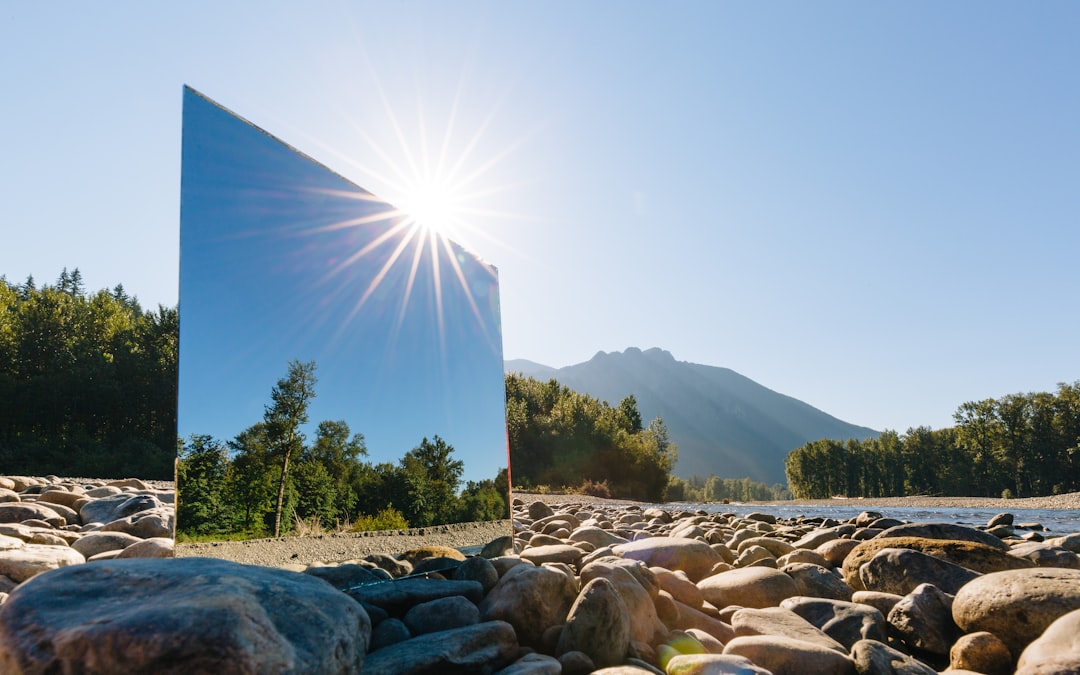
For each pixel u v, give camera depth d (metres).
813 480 82.62
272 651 1.36
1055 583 2.52
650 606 2.56
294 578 1.77
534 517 8.31
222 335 1.99
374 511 2.66
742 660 2.05
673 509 17.08
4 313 35.88
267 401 2.16
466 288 3.57
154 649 1.23
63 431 32.72
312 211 2.43
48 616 1.35
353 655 1.62
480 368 3.62
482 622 2.31
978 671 2.32
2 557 2.60
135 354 35.50
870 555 3.66
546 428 34.06
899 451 77.06
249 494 2.07
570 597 2.56
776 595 3.15
